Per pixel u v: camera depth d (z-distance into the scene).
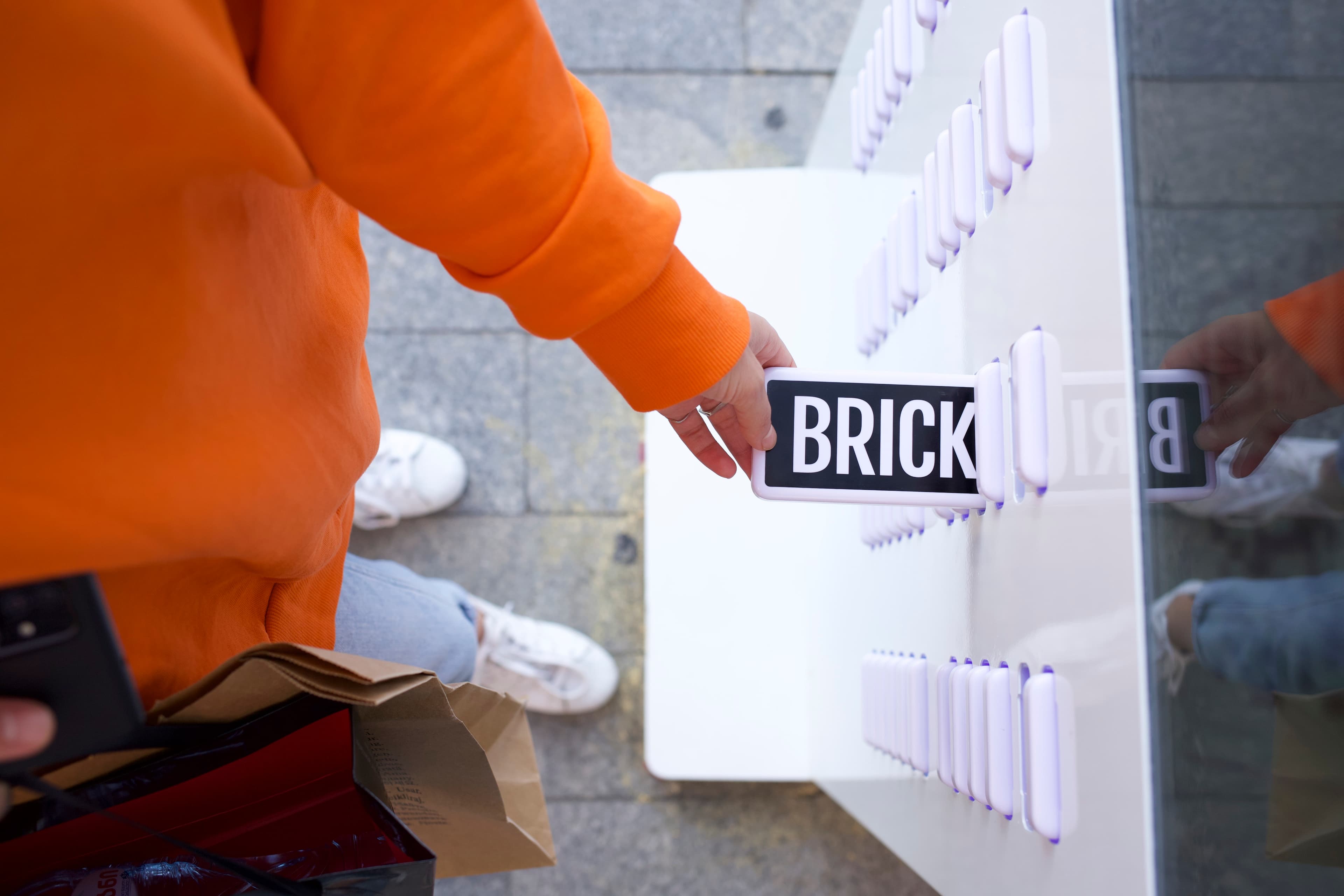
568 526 1.74
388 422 1.76
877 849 1.64
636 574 1.72
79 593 0.40
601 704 1.66
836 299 1.29
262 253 0.47
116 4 0.29
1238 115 0.52
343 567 0.78
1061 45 0.61
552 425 1.76
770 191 1.54
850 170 1.20
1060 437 0.61
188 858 0.58
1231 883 0.52
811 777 1.50
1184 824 0.52
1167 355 0.53
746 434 0.72
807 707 1.51
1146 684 0.52
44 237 0.34
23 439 0.37
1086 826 0.59
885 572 1.07
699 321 0.59
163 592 0.52
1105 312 0.55
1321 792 0.48
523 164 0.45
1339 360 0.48
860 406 0.74
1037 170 0.64
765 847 1.65
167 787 0.54
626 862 1.64
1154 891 0.51
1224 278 0.52
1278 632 0.50
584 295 0.52
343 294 0.59
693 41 1.84
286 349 0.50
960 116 0.75
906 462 0.74
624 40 1.84
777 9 1.85
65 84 0.31
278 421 0.48
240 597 0.60
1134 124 0.54
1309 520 0.48
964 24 0.78
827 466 0.74
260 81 0.40
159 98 0.32
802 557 1.52
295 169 0.40
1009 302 0.69
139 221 0.37
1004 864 0.72
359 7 0.37
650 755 1.54
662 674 1.54
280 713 0.54
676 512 1.54
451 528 1.73
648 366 0.60
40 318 0.36
